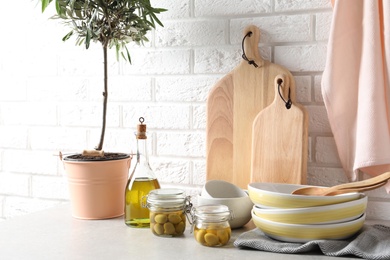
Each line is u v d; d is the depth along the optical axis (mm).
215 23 1640
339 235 1216
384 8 1354
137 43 1598
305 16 1531
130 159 1587
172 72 1708
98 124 1829
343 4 1411
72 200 1543
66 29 1853
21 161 1969
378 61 1367
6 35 1957
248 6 1595
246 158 1587
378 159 1354
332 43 1423
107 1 1514
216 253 1202
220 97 1614
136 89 1763
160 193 1380
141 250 1229
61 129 1892
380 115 1360
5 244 1283
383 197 1482
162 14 1708
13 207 1985
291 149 1505
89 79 1830
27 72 1932
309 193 1315
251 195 1313
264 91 1565
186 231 1402
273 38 1572
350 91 1436
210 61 1653
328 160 1529
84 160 1490
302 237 1216
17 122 1966
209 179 1624
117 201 1550
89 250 1231
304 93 1547
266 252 1208
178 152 1717
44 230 1411
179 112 1706
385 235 1232
